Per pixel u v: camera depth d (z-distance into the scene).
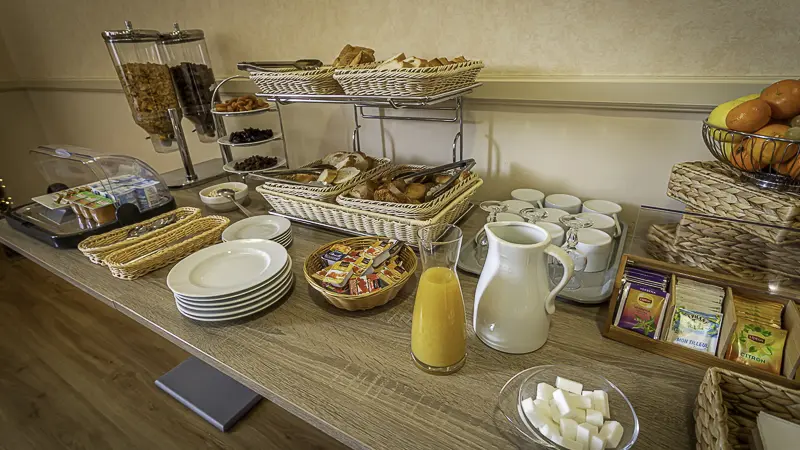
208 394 1.53
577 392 0.56
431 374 0.65
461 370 0.65
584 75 1.07
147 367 1.72
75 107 2.64
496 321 0.66
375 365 0.67
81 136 2.76
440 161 1.41
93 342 1.88
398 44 1.31
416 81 0.87
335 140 1.63
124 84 1.53
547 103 1.14
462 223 1.17
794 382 0.56
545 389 0.56
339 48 1.43
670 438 0.53
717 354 0.63
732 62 0.91
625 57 1.01
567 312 0.78
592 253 0.85
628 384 0.61
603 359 0.66
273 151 1.86
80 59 2.37
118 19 2.04
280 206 1.20
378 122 1.48
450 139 1.36
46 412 1.51
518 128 1.22
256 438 1.40
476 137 1.31
